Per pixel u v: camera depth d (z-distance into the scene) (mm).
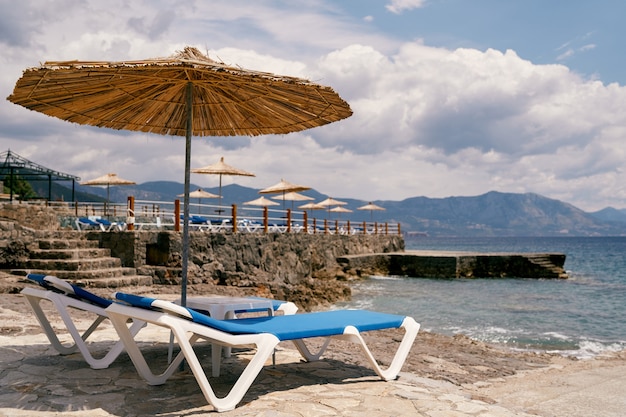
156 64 3762
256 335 3848
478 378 6652
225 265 16047
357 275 29453
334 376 4727
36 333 6266
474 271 31125
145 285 13039
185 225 4773
